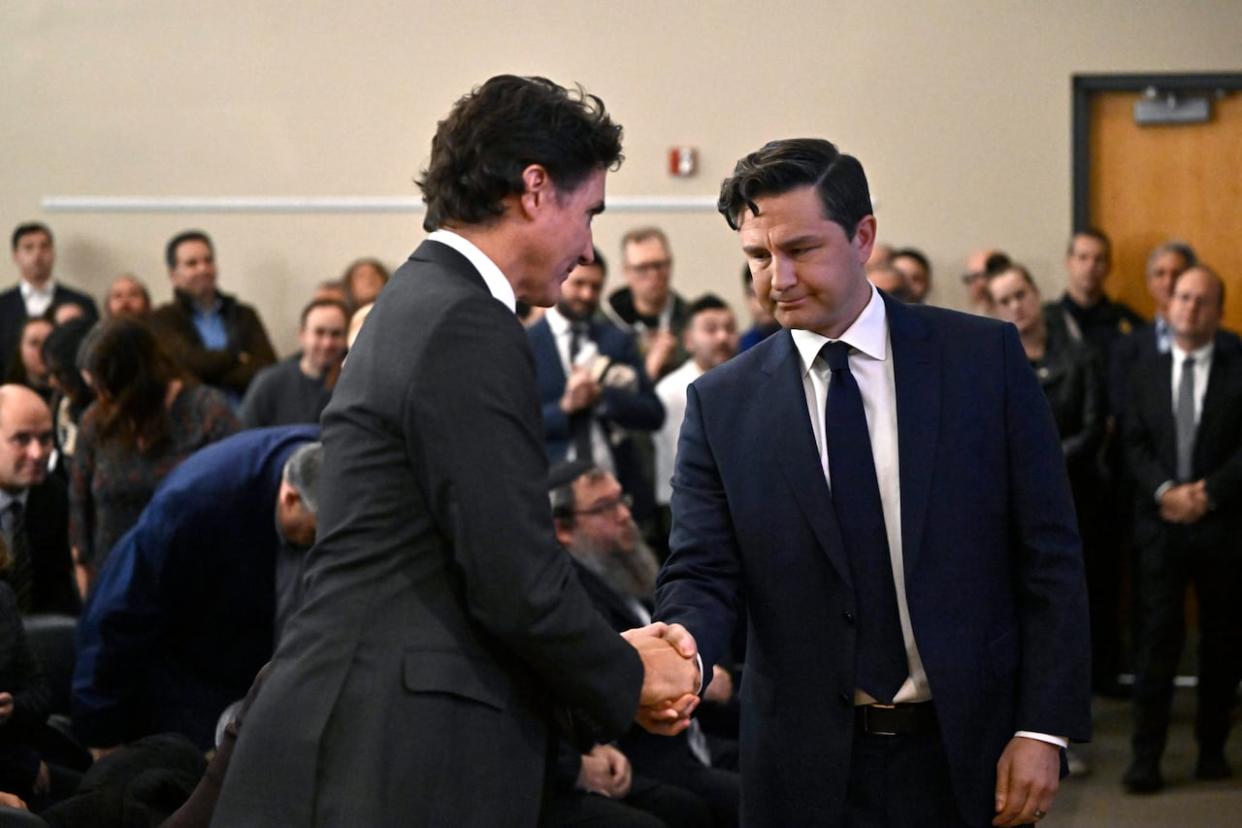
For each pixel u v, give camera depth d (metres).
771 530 2.40
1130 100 7.16
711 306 5.85
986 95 7.17
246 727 1.98
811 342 2.42
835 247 2.32
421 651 1.93
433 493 1.92
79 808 2.63
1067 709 2.30
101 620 3.40
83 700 3.46
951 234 7.21
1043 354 5.84
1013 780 2.30
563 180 2.05
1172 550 5.30
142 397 4.40
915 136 7.20
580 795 3.46
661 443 5.86
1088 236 6.78
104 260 7.47
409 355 1.95
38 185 7.45
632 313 6.49
